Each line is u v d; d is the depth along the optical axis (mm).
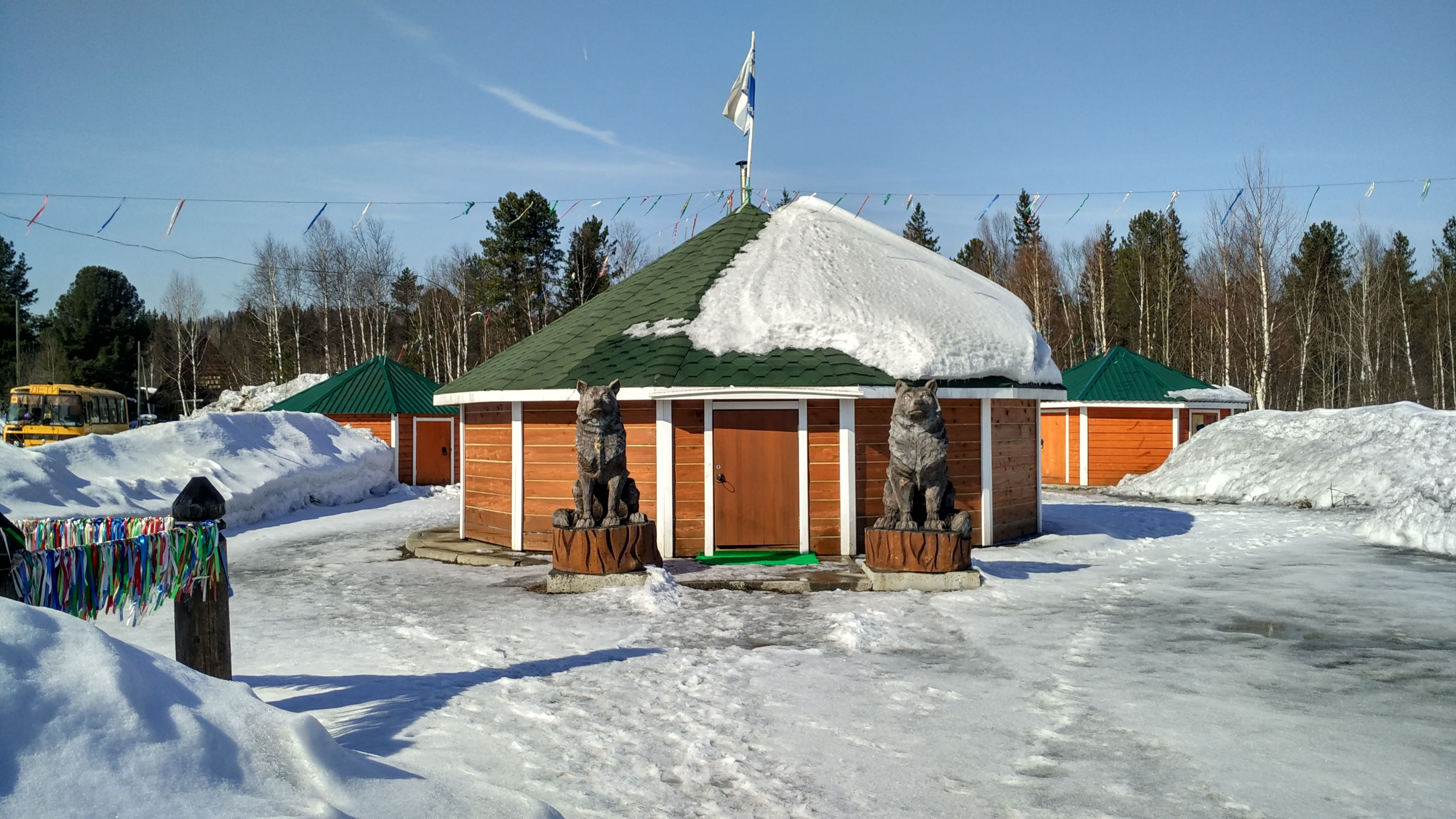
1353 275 54531
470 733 5047
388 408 27797
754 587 10234
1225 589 10211
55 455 14719
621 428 10586
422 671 6520
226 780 3139
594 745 4953
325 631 8078
